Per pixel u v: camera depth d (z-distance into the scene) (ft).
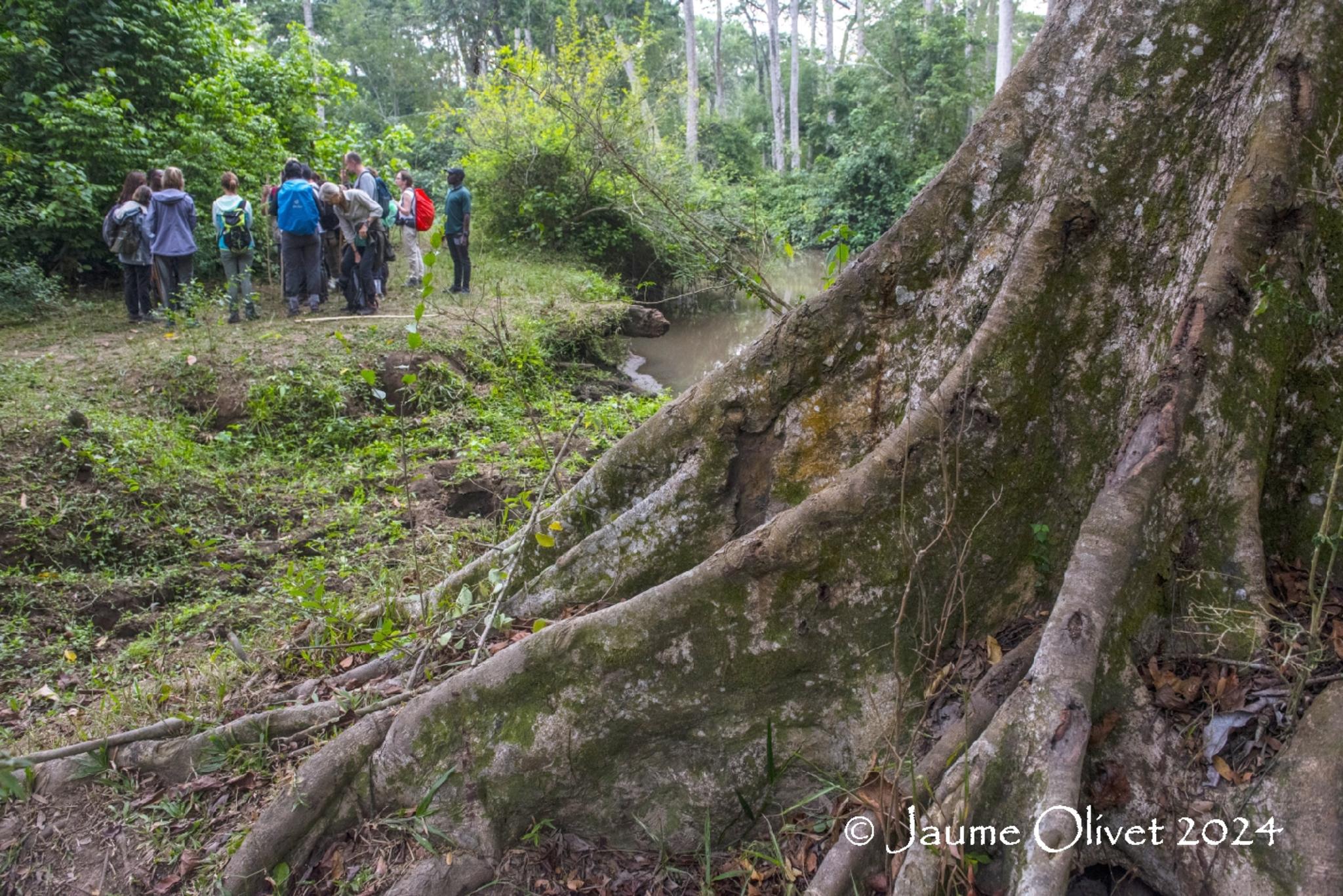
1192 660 9.62
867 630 10.75
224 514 21.50
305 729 12.11
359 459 24.95
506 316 36.65
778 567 10.78
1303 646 9.30
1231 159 10.64
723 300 62.08
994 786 8.87
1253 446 10.11
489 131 59.88
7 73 38.68
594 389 35.99
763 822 10.93
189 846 10.77
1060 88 11.41
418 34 142.41
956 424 10.69
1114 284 10.93
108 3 40.55
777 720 10.84
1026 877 8.12
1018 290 10.84
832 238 16.25
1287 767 8.41
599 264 59.93
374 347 30.30
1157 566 9.92
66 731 13.10
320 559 18.53
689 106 100.83
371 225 35.81
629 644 10.87
